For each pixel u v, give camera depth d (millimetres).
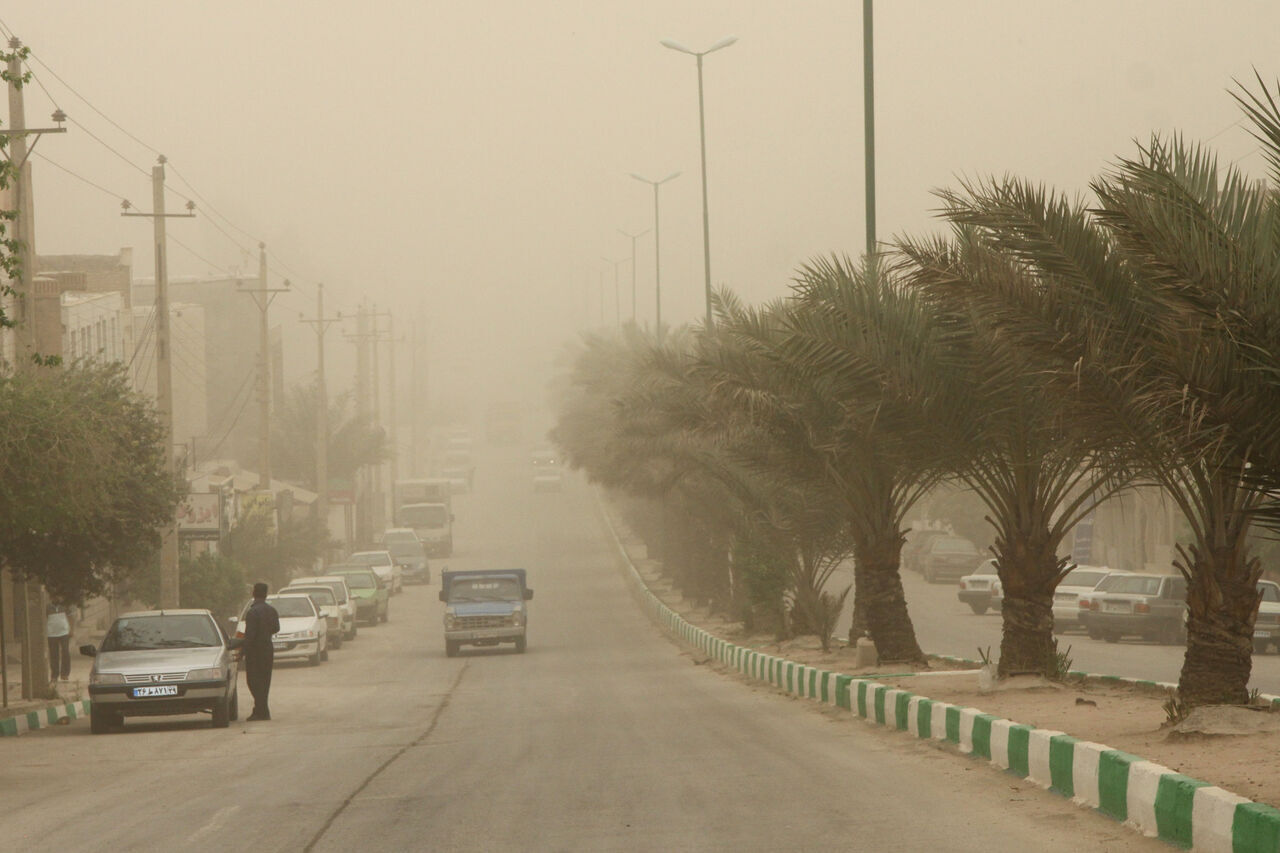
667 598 96188
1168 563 87562
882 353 29531
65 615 52406
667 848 14891
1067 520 30922
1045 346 22422
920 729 24828
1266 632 54875
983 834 15195
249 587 86312
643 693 41125
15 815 19406
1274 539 18578
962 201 23453
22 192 39438
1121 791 15867
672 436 58969
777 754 23297
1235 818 13234
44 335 60188
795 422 36750
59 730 36000
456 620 65688
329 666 62625
